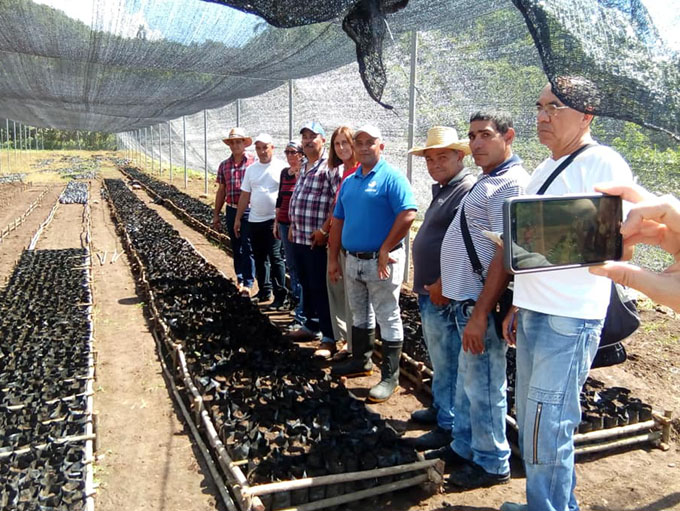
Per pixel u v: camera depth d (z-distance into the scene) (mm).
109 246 12461
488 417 3447
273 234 7375
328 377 4883
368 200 4539
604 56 2289
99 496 3535
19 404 4387
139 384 5230
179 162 29656
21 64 9156
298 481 3180
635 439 4031
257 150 7324
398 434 3957
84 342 5762
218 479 3635
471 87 6754
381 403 4805
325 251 5742
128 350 6082
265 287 7875
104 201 22750
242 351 5340
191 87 11031
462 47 6668
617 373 5367
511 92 6215
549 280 2584
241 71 8547
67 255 10359
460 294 3389
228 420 3955
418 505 3422
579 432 3934
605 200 1733
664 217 1405
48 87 11531
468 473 3568
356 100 9781
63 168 43062
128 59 7848
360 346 5254
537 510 2729
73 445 3783
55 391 4574
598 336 2662
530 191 2771
